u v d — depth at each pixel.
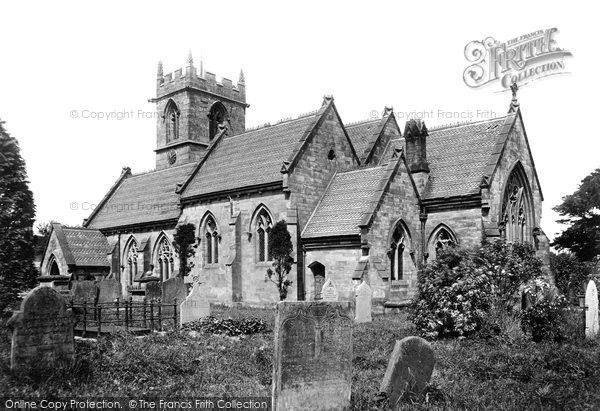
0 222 38.97
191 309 31.58
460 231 43.94
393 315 37.19
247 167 50.78
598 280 46.66
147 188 68.44
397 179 43.41
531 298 26.88
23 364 17.53
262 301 45.66
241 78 80.62
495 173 44.19
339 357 15.23
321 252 43.06
